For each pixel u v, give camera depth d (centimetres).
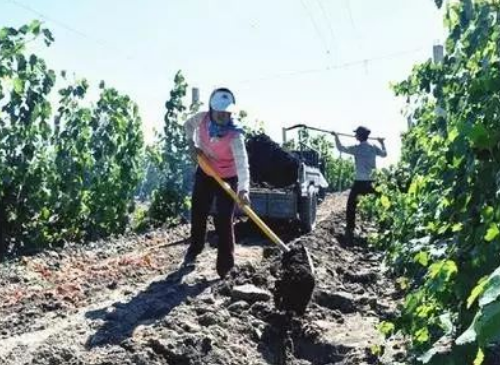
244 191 434
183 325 364
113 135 857
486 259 198
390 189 616
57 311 415
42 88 722
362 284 512
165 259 583
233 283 450
